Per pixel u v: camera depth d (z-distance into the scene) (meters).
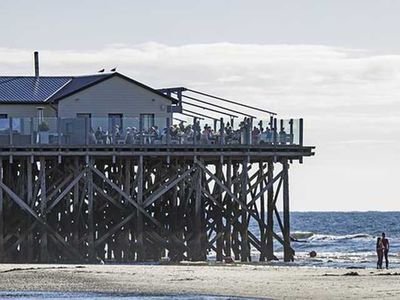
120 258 103.50
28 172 101.31
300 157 105.25
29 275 79.75
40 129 101.19
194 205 105.19
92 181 101.62
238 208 105.38
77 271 82.44
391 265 103.50
